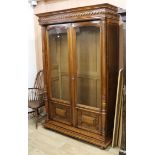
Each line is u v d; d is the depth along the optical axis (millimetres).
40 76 3760
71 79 2777
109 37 2396
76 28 2621
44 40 3000
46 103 3174
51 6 3512
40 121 3506
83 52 2680
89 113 2656
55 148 2607
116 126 2541
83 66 2705
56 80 3066
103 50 2354
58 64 3012
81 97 2773
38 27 3699
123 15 2082
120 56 2717
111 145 2609
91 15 2350
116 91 2709
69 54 2740
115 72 2641
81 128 2789
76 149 2566
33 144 2717
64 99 3004
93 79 2639
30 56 3756
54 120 3139
